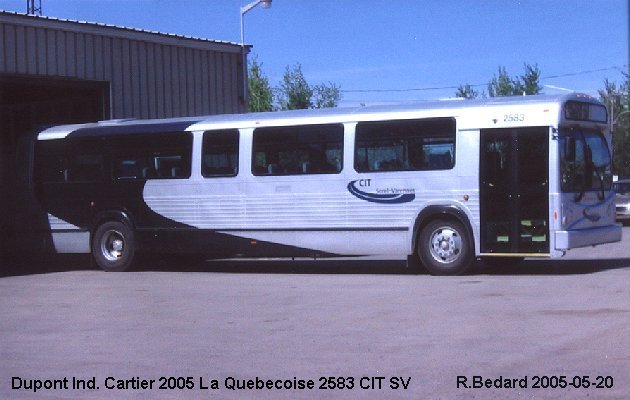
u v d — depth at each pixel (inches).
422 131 652.1
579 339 380.2
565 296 509.4
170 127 741.3
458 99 662.5
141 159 753.6
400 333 408.5
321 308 498.9
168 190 740.0
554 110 617.9
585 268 674.8
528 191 621.9
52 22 851.4
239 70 1069.8
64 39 868.6
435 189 645.9
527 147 623.5
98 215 768.3
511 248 625.9
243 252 713.0
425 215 647.1
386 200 661.3
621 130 2108.8
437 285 587.2
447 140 644.1
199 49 1016.9
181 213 735.7
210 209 723.4
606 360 339.0
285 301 535.2
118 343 408.8
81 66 885.2
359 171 670.5
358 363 348.2
